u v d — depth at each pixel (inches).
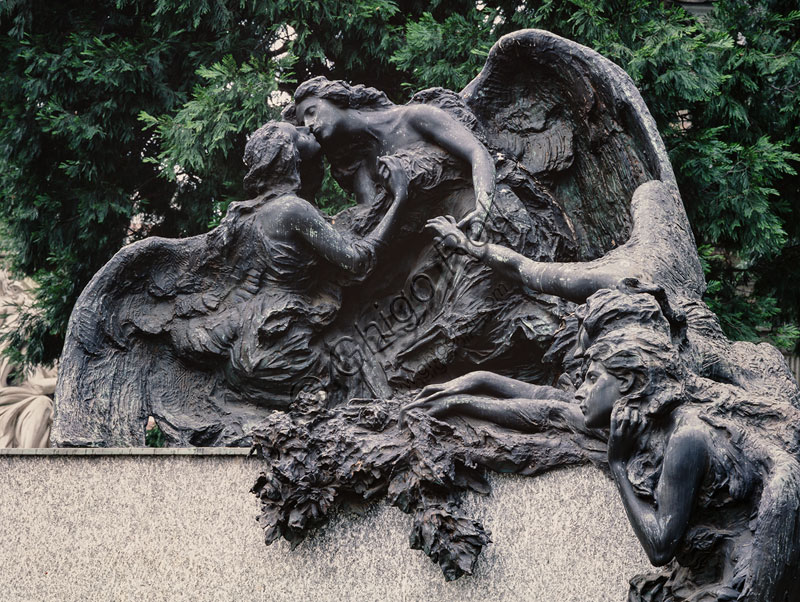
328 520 165.0
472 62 334.0
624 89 199.3
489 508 160.1
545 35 206.2
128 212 366.0
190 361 200.2
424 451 159.9
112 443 189.6
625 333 135.0
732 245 367.6
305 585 164.4
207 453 173.0
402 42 358.9
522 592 156.6
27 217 371.6
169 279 203.2
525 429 162.9
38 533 176.1
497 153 205.6
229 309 199.0
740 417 132.4
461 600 157.8
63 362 193.2
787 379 160.7
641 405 131.8
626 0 323.6
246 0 357.1
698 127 351.9
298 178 201.6
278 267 196.4
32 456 178.7
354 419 169.9
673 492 127.0
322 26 356.2
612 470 134.0
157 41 355.9
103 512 174.9
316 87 208.5
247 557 168.1
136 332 200.1
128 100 356.2
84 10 370.6
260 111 329.4
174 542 171.5
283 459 165.3
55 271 389.7
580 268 169.6
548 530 157.9
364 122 208.5
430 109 205.6
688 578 132.9
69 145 357.4
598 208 205.8
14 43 364.5
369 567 162.1
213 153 347.9
